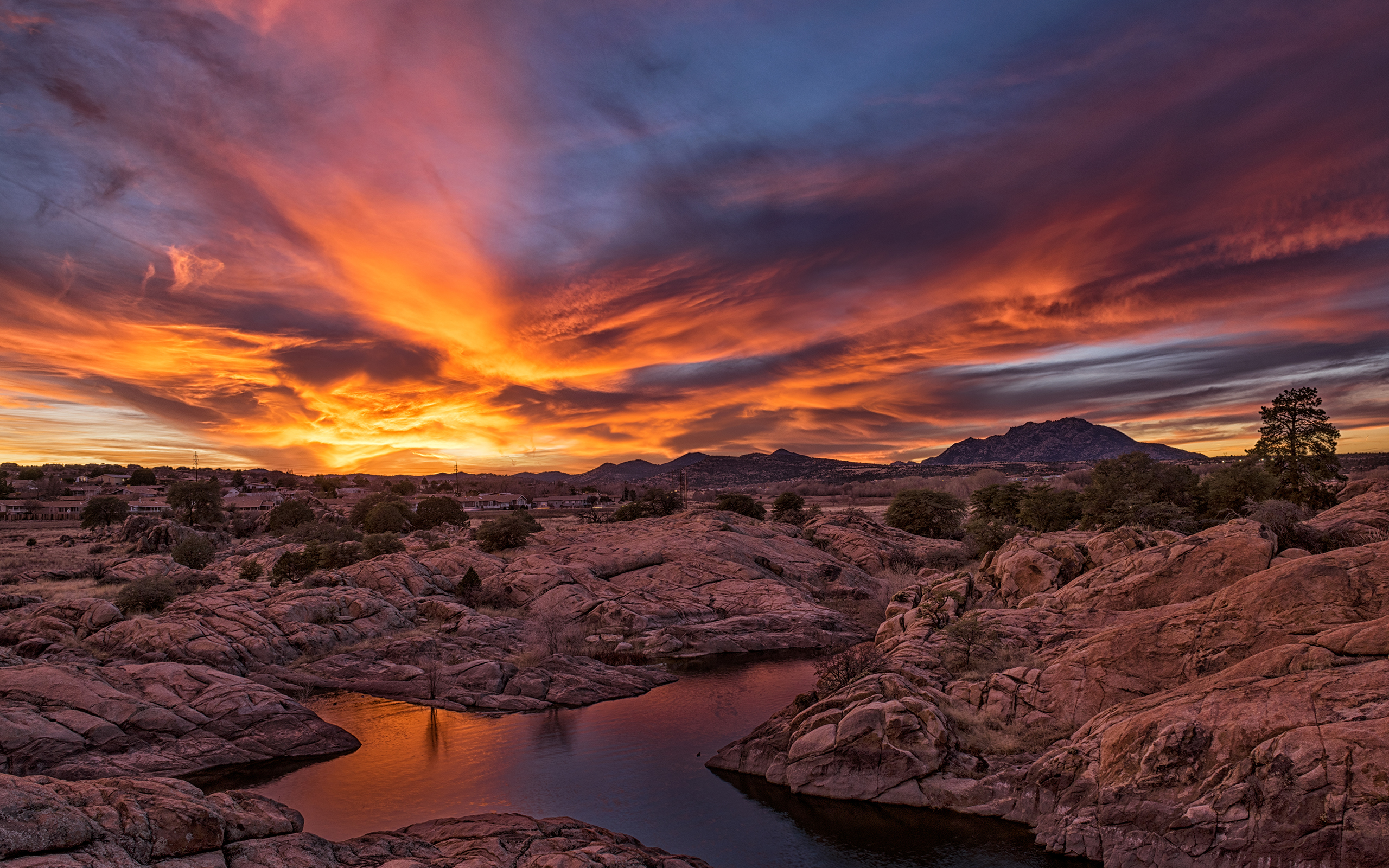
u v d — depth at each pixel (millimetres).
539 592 58688
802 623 55344
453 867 16453
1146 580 30094
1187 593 28734
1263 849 16094
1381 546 21781
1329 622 20688
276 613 45688
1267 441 59156
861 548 85688
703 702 37656
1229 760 17469
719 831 22031
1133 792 18609
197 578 63094
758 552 76000
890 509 109625
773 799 24422
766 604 59844
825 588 72625
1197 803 17406
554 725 33500
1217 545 29281
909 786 23281
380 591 55594
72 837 12695
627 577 66375
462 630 48531
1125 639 24484
